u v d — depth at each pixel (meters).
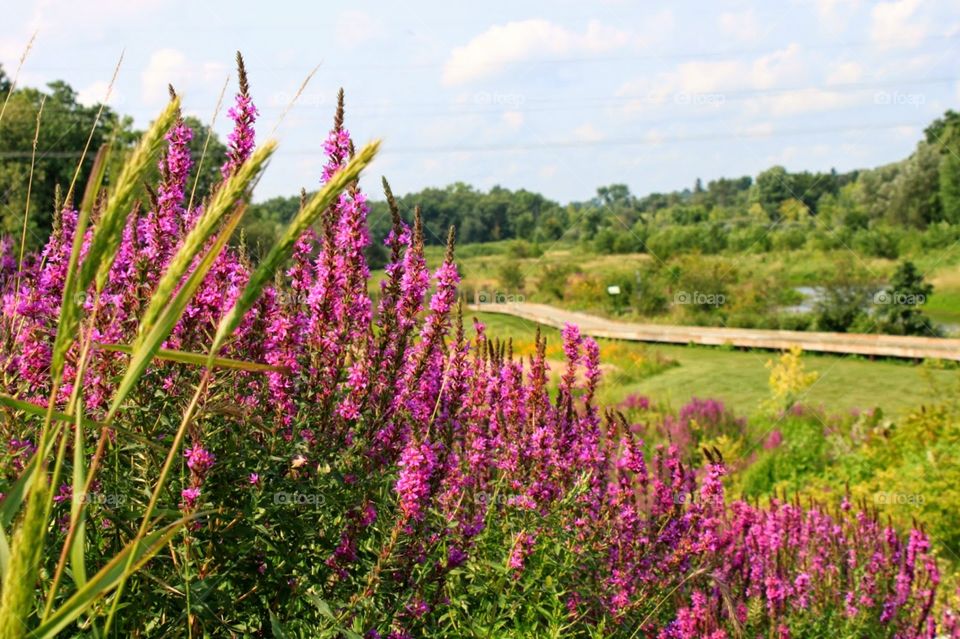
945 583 7.53
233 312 1.47
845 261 31.55
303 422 3.61
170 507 3.04
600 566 4.98
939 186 38.66
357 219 3.70
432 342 3.88
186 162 3.60
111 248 1.38
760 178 50.31
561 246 64.81
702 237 48.25
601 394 17.41
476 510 4.66
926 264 31.97
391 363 3.77
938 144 39.00
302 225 1.46
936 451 10.43
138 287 3.39
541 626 4.58
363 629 3.26
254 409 3.54
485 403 5.14
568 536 4.79
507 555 4.34
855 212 40.53
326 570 3.46
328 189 1.46
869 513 7.27
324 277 3.67
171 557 3.08
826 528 7.09
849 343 22.62
